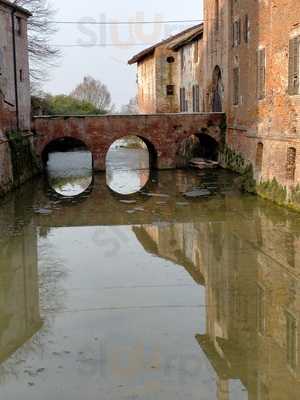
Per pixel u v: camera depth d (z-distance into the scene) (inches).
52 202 914.1
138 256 578.9
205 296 454.6
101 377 322.3
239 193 954.1
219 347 360.2
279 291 463.2
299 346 361.1
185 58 1657.2
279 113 828.0
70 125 1253.1
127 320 407.5
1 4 1008.2
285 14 789.2
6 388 314.5
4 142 963.3
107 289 477.4
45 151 1423.5
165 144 1290.6
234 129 1167.6
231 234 660.7
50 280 504.1
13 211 834.2
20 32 1162.6
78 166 1496.1
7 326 404.2
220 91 1310.3
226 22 1190.3
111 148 2142.0
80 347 362.9
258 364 336.8
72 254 589.9
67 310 430.6
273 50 850.1
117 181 1164.5
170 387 309.7
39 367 337.4
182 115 1277.1
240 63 1091.9
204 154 1446.9
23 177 1109.1
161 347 360.8
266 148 891.4
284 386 311.1
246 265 535.2
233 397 300.0
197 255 574.6
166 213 802.2
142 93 2084.2
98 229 709.3
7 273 526.3
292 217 740.7
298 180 749.3
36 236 671.8
